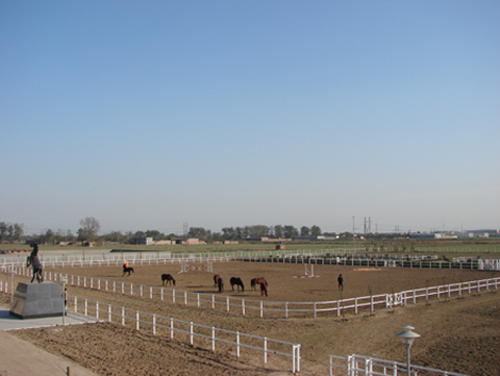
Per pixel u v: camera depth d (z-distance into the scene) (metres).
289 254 91.12
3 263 62.19
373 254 89.44
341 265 65.88
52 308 23.97
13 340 18.48
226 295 33.75
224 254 93.31
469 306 28.05
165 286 39.50
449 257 76.44
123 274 49.31
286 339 19.88
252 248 136.62
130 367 15.40
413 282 41.00
